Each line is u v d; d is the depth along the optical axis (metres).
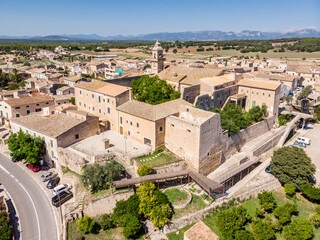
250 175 59.62
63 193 52.31
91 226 41.50
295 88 136.00
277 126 86.06
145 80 79.81
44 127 64.62
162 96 72.81
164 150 60.69
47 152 63.78
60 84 125.56
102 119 73.38
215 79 81.69
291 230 42.78
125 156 56.34
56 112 82.00
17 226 46.06
